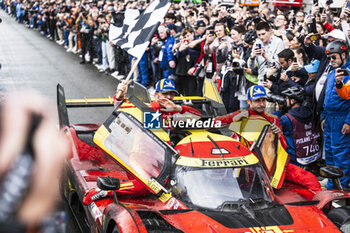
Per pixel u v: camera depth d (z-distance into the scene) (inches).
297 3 462.0
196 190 160.7
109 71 663.1
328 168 188.7
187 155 171.6
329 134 253.4
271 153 197.9
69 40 897.5
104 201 181.2
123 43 249.6
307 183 197.8
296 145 254.8
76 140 238.2
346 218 154.7
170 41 415.5
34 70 673.0
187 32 399.2
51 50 906.7
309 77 273.0
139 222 139.9
